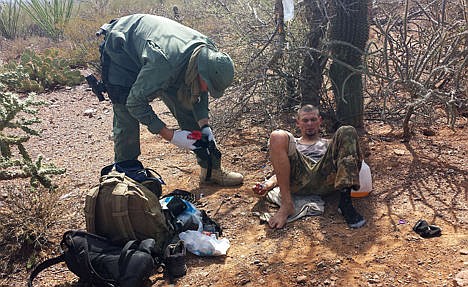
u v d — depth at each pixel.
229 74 3.60
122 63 3.95
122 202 3.12
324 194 3.85
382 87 5.30
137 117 3.81
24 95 8.48
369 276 2.91
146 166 5.06
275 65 5.34
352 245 3.25
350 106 5.09
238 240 3.54
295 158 3.70
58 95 8.45
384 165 4.33
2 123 4.01
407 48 4.72
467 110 5.29
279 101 5.66
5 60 11.15
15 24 13.53
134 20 4.00
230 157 4.99
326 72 5.31
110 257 2.97
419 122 5.01
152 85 3.64
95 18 12.91
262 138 5.36
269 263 3.17
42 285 3.20
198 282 3.06
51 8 13.24
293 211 3.67
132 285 2.86
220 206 4.03
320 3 5.07
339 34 4.89
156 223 3.25
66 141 6.20
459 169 4.12
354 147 3.49
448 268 2.91
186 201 3.67
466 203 3.62
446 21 5.45
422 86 4.30
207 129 4.07
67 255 3.02
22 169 3.88
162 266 3.22
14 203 3.79
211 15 6.97
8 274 3.36
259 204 3.98
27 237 3.53
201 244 3.33
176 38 3.75
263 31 5.77
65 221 3.93
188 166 4.97
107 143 6.00
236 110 5.83
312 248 3.28
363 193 3.81
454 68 4.93
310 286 2.90
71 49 10.87
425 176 4.08
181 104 4.12
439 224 3.40
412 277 2.87
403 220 3.49
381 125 5.29
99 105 7.77
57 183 4.83
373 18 5.48
